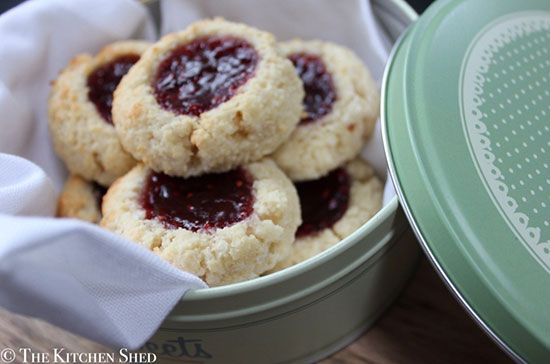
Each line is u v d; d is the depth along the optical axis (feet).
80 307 0.66
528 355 0.65
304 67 0.88
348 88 0.85
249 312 0.69
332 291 0.72
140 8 0.93
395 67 0.75
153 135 0.76
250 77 0.78
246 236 0.72
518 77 0.75
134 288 0.66
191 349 0.73
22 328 0.82
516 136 0.72
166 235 0.74
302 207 0.84
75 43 0.90
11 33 0.86
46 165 0.88
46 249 0.62
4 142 0.82
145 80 0.79
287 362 0.78
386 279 0.78
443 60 0.74
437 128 0.70
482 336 0.80
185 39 0.82
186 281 0.67
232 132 0.76
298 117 0.80
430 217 0.68
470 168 0.69
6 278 0.62
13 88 0.85
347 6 0.92
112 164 0.82
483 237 0.67
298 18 0.94
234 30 0.82
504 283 0.66
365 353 0.80
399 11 0.89
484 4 0.78
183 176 0.78
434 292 0.83
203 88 0.79
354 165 0.87
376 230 0.70
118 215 0.76
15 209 0.74
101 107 0.85
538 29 0.79
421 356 0.79
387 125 0.73
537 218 0.69
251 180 0.77
